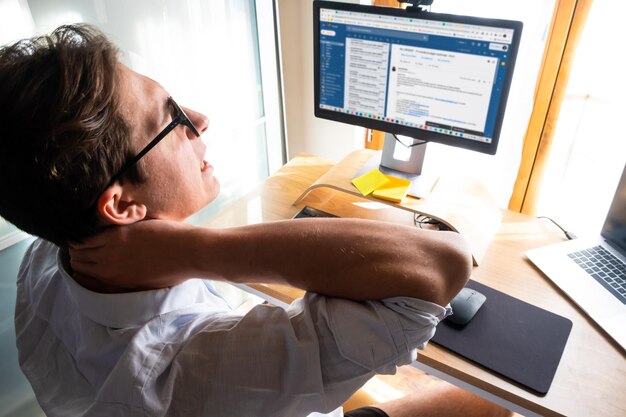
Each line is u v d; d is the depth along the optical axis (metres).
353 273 0.44
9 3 0.92
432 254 0.46
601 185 1.39
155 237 0.45
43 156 0.37
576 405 0.72
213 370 0.43
